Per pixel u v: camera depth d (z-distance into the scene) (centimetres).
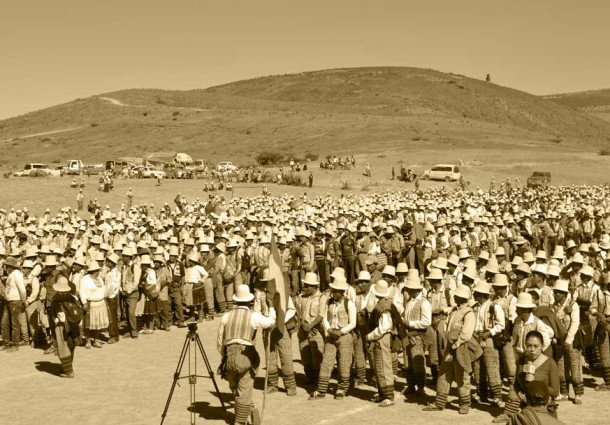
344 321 1138
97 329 1460
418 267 2005
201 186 6078
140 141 14488
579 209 3350
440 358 1164
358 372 1216
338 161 8281
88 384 1230
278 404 1117
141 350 1479
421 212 2928
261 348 1462
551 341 1025
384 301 1106
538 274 1223
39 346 1534
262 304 1177
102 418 1051
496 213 2777
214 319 1830
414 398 1146
